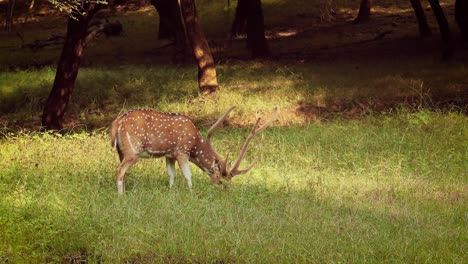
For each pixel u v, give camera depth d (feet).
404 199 37.22
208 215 32.07
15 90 73.51
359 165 44.55
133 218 31.40
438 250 28.91
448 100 64.23
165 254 28.27
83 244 28.96
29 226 29.91
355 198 37.14
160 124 36.42
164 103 67.26
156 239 29.37
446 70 74.43
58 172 39.34
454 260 27.76
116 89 73.36
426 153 47.01
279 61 92.27
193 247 28.66
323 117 61.98
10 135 55.36
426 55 87.56
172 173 37.93
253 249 28.40
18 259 27.63
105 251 28.32
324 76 76.28
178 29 91.45
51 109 59.72
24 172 39.37
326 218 32.81
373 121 58.13
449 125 54.65
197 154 37.60
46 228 29.68
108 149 45.60
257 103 65.16
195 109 65.10
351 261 27.76
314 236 30.12
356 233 30.73
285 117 62.44
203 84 69.72
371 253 28.45
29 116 66.80
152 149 36.32
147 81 77.20
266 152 48.08
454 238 30.63
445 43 81.05
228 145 49.96
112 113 66.39
